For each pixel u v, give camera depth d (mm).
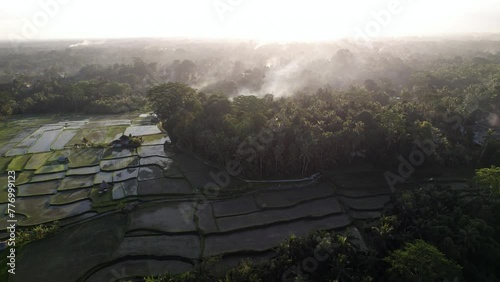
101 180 85688
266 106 104562
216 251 60188
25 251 59938
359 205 75062
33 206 74562
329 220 69938
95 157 100000
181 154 101375
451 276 46469
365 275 50281
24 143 111438
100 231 66000
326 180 85625
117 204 74750
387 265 53188
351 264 51844
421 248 48562
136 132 121875
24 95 155875
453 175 87750
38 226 66750
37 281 53188
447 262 46938
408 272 46844
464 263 54125
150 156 100375
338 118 93438
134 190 80750
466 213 63938
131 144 107562
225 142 84938
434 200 65500
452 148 93000
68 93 151375
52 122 134625
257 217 70250
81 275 54500
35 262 57406
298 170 87750
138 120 137125
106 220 69625
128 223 68000
